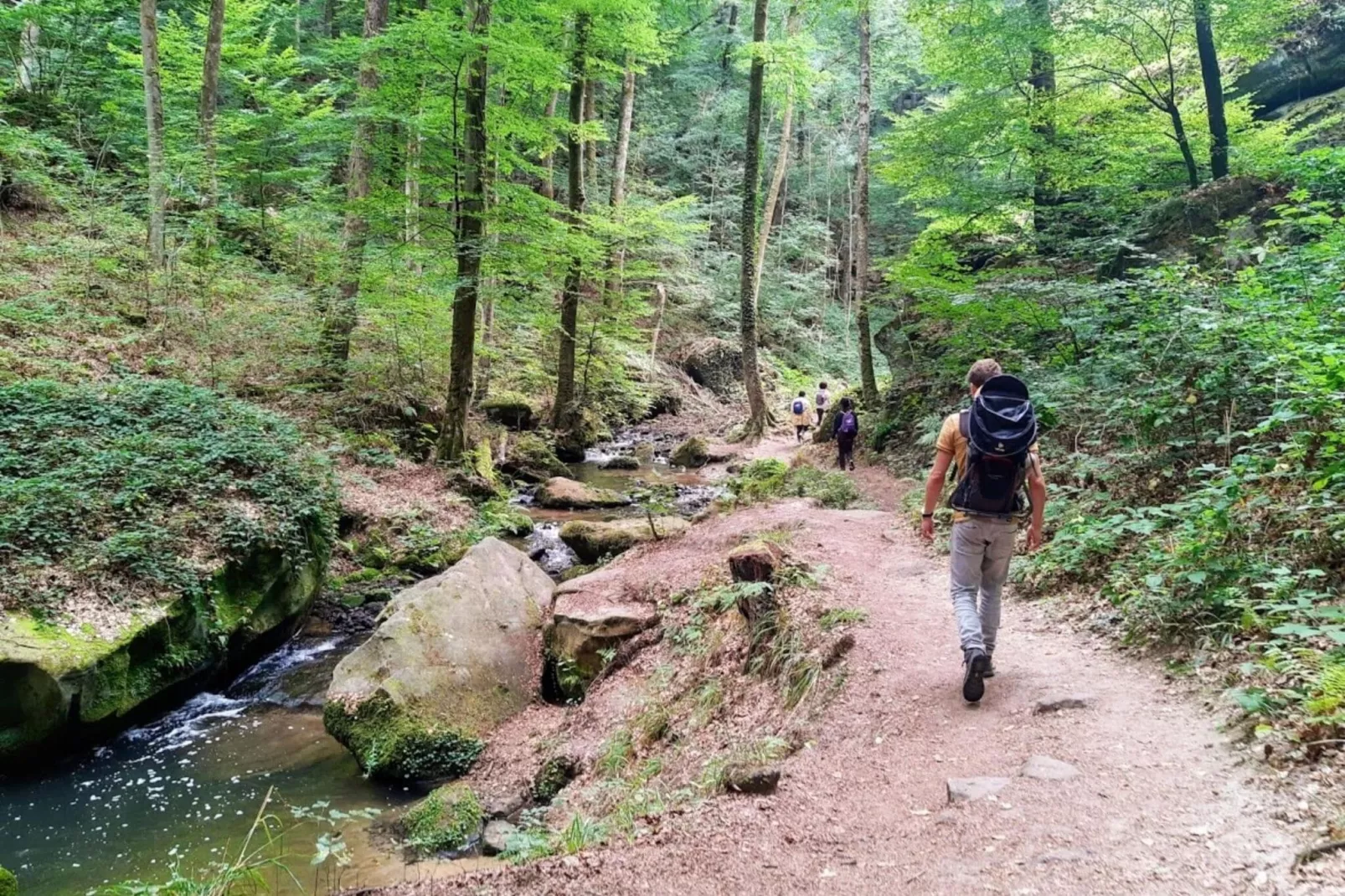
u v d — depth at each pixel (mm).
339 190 19688
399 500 13172
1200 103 15680
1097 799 3338
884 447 16656
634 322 31781
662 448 24344
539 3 14742
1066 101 15078
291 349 15281
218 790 6316
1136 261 12727
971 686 4488
